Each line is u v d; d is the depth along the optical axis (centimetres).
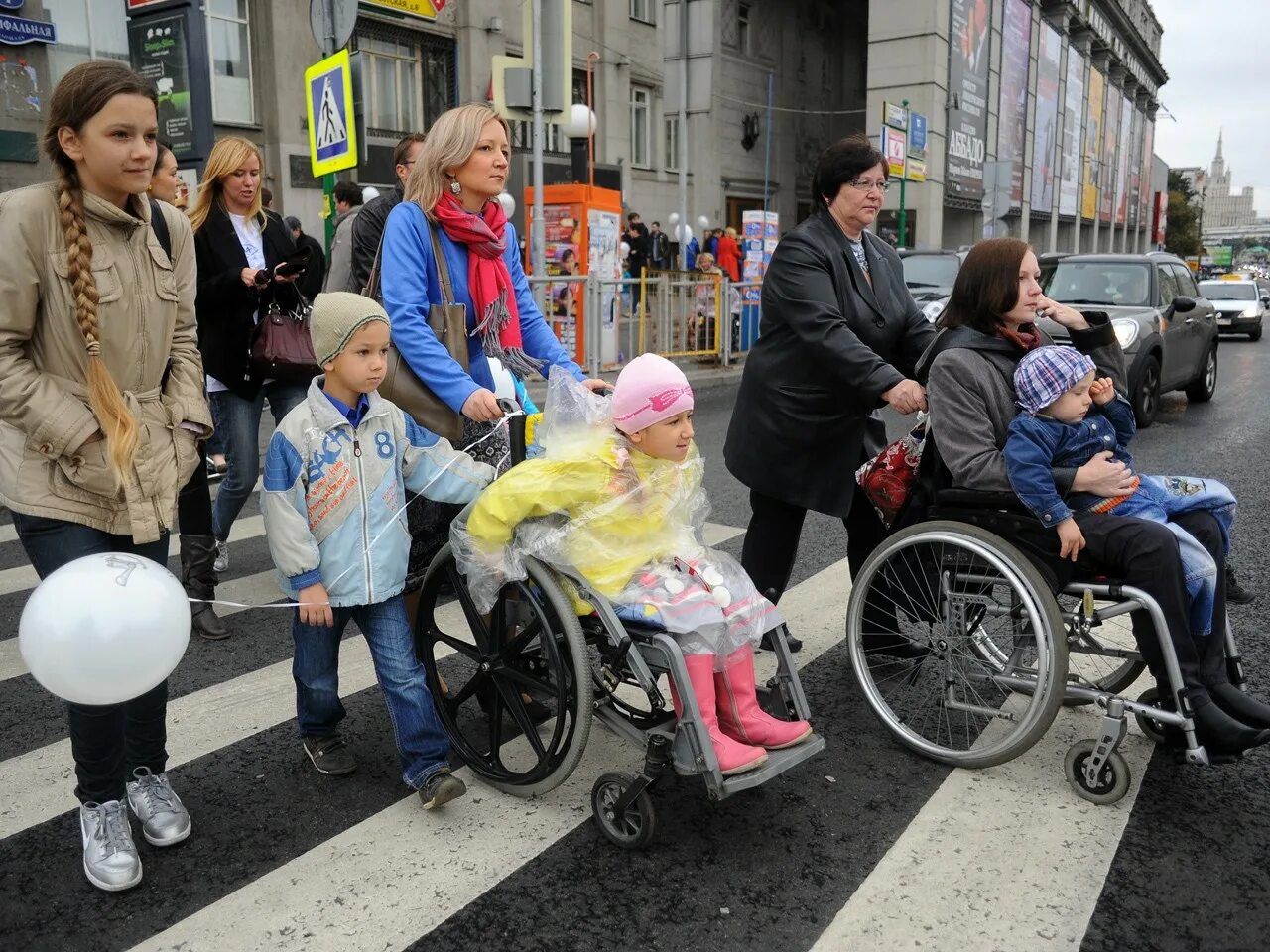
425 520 318
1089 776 288
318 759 308
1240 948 226
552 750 271
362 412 278
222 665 396
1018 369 299
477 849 268
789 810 287
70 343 235
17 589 489
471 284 313
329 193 863
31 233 226
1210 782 301
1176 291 1062
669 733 266
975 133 3319
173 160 414
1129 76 6078
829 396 354
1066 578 296
